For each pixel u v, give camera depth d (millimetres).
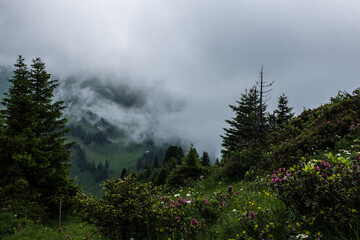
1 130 14477
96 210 4652
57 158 15789
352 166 3031
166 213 4789
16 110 14305
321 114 13102
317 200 2879
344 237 2492
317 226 2863
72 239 7840
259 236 3066
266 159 11367
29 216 12000
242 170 12016
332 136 9656
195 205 5203
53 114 16281
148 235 4547
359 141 7898
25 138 13469
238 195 6410
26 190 13773
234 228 3742
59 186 15656
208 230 4102
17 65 15898
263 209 3807
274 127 16750
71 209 15922
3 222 10297
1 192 12008
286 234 2936
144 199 5000
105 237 5441
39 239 9516
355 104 11641
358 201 2605
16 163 12992
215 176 13500
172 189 16812
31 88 16500
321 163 3312
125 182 5254
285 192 3277
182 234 4258
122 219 4770
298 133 13422
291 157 9578
